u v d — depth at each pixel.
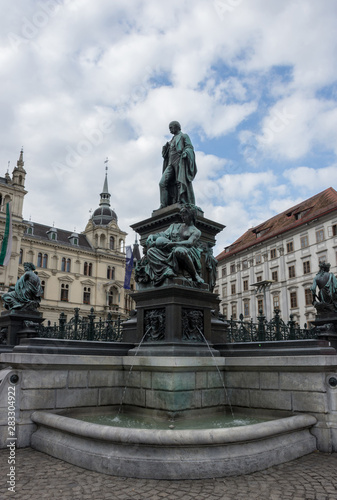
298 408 6.14
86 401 6.62
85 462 4.83
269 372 6.58
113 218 72.31
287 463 5.11
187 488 4.22
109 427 4.78
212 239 10.30
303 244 47.09
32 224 62.97
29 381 6.11
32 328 12.00
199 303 7.54
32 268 13.44
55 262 63.12
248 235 60.28
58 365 6.35
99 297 66.75
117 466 4.58
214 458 4.58
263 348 6.88
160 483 4.36
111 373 6.97
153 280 7.66
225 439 4.62
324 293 13.29
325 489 4.21
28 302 12.82
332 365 5.96
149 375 6.61
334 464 5.09
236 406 6.88
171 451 4.58
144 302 7.66
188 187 9.63
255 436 4.83
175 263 7.45
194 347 7.07
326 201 46.47
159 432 4.58
